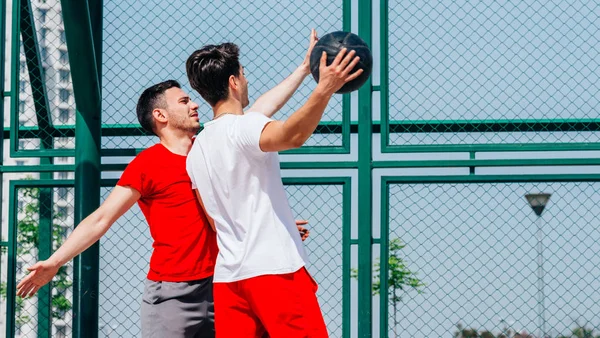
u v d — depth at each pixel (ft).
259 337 11.37
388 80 17.40
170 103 14.15
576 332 16.44
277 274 10.80
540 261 16.66
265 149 10.59
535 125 17.07
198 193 12.64
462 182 16.99
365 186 17.21
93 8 17.75
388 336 16.80
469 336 16.63
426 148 17.17
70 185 17.83
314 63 11.23
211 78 11.53
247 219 10.92
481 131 17.17
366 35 17.44
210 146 11.14
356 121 17.52
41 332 17.83
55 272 12.87
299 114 10.04
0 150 18.03
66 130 18.35
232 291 11.18
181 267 13.53
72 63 16.71
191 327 13.65
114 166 17.75
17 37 18.20
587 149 16.83
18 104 18.15
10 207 17.79
